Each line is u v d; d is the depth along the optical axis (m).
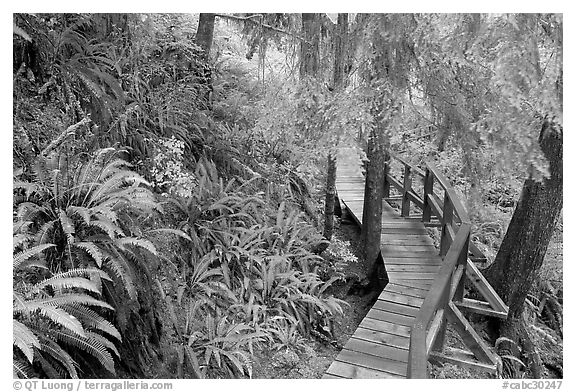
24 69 4.23
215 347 4.32
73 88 4.47
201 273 4.90
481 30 3.06
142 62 5.73
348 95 3.70
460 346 5.50
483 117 3.43
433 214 7.05
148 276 3.84
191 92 6.21
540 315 7.05
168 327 4.26
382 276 6.14
